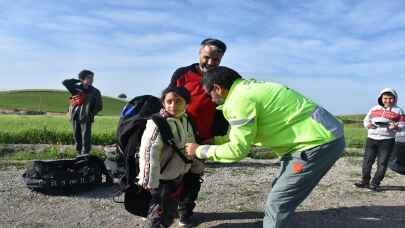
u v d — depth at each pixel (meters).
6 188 7.39
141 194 5.16
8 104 67.00
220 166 10.39
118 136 5.14
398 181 9.08
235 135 4.23
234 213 6.35
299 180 4.28
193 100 5.16
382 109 8.14
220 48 5.16
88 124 10.73
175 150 4.81
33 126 17.64
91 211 6.30
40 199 6.82
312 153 4.24
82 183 7.24
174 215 5.07
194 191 5.52
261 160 11.72
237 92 4.29
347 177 9.41
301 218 6.24
